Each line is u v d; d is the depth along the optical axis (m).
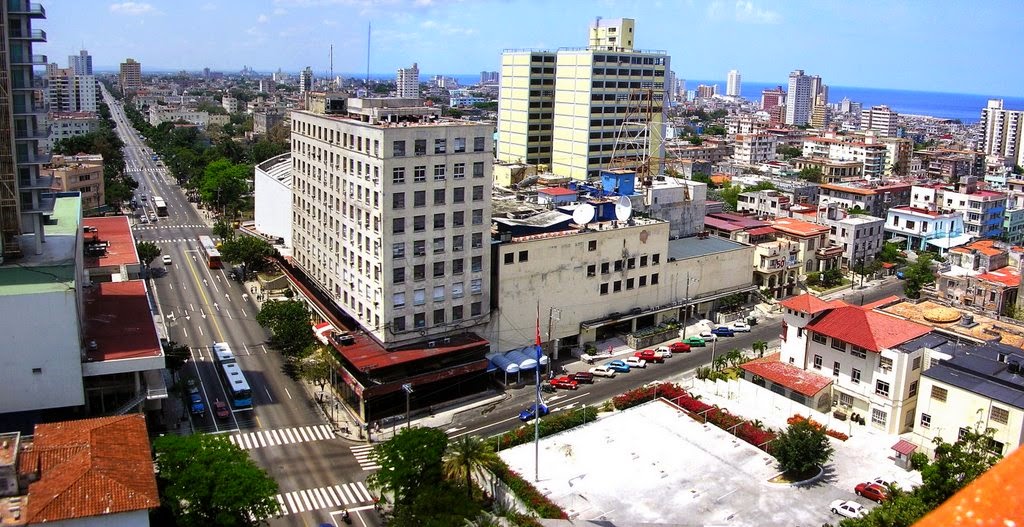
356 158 111.75
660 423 98.56
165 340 116.06
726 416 98.88
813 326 105.88
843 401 103.69
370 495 86.25
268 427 101.50
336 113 128.75
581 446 92.31
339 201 119.69
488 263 116.31
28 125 93.00
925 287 159.62
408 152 105.56
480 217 114.12
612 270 130.88
